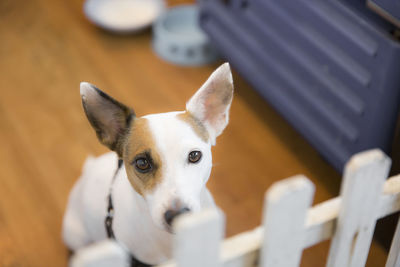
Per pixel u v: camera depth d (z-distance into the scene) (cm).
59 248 235
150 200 138
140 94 318
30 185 263
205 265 89
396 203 113
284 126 295
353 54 206
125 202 155
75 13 387
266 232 93
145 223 153
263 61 273
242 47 292
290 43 247
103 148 284
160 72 335
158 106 310
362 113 213
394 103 198
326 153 249
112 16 370
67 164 275
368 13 197
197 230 82
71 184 264
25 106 311
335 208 105
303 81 247
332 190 256
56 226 244
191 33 358
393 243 127
